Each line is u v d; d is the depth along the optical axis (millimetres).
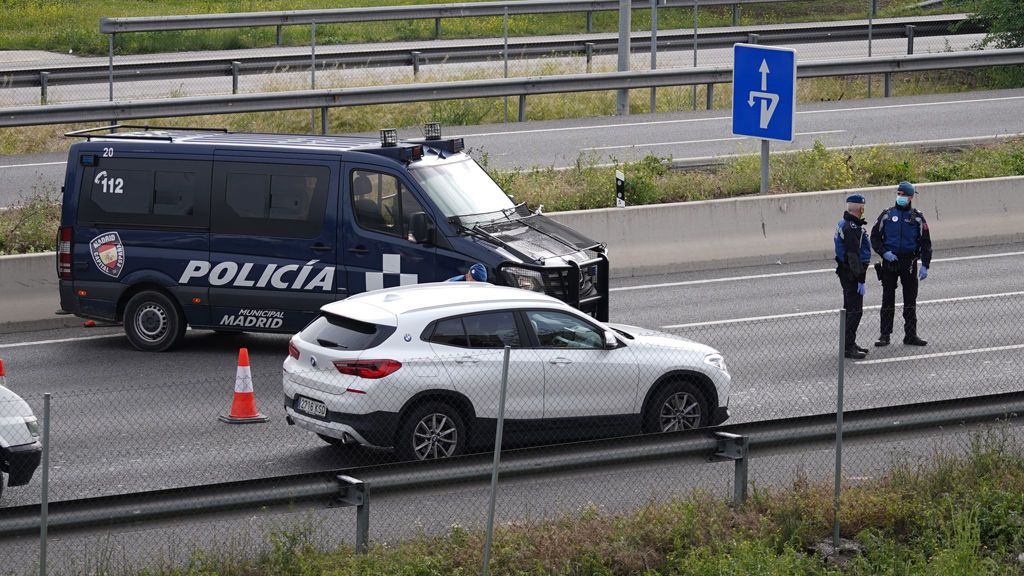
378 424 25844
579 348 27312
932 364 34531
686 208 47969
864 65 70875
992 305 41312
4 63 76125
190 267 37000
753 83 49781
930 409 24375
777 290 44438
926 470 24688
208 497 20125
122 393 32531
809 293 43875
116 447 28078
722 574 20250
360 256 35969
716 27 91188
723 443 23188
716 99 73562
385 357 25891
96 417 30359
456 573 20219
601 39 78688
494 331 26812
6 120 56594
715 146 60750
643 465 22672
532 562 20844
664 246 47531
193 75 66688
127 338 38750
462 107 68375
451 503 24578
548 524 22047
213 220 36812
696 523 22047
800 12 98750
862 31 81750
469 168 37812
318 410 26281
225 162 36750
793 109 48406
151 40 82125
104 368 35625
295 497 20703
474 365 26391
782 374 33625
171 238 37062
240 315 37000
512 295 27641
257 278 36688
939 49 84000
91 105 57719
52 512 19312
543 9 84125
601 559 20953
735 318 40438
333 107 63719
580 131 64625
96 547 20453
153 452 27750
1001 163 55906
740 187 52688
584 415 27297
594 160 55531
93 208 37531
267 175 36531
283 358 36938
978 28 83812
